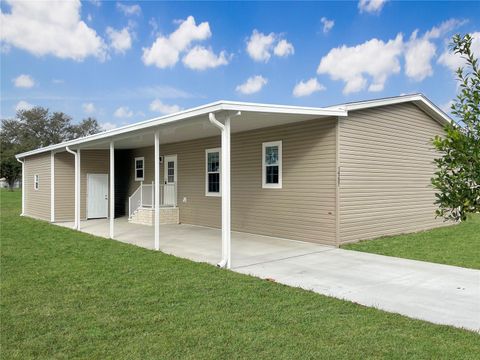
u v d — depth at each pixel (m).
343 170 9.18
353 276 6.52
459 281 6.20
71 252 8.63
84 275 6.58
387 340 3.89
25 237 10.95
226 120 7.26
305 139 9.74
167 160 15.05
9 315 4.70
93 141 11.77
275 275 6.58
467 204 2.35
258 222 11.10
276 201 10.55
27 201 18.56
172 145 14.76
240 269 7.02
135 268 7.06
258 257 8.04
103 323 4.43
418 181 11.56
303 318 4.52
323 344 3.82
